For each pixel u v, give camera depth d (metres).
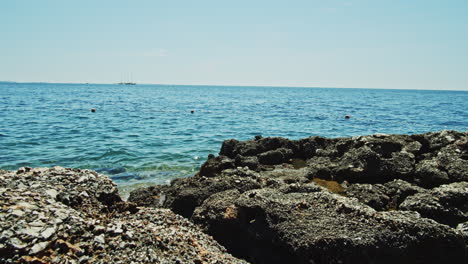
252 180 9.48
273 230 6.87
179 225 7.14
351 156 11.35
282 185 9.31
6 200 5.54
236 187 9.20
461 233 6.75
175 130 31.14
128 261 5.00
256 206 7.40
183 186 9.95
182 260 5.40
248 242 7.26
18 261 4.45
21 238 4.71
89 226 5.49
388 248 6.07
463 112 56.91
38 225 5.04
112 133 28.33
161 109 55.56
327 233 6.33
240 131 31.38
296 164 12.95
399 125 37.41
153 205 10.07
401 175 10.55
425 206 8.03
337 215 6.89
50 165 16.97
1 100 66.50
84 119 38.06
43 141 23.64
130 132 29.19
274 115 47.81
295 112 53.31
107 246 5.20
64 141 23.91
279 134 29.98
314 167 11.70
